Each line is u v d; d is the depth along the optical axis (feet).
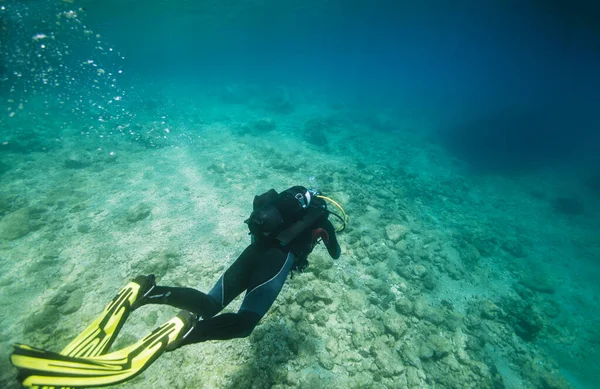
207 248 21.48
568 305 23.71
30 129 48.60
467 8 138.31
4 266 18.81
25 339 14.53
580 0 78.38
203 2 98.53
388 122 80.89
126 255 20.26
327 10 145.18
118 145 42.55
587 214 42.37
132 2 90.63
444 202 38.63
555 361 18.62
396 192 36.11
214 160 38.14
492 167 61.05
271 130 58.49
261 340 14.74
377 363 15.15
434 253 26.20
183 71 219.82
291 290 17.69
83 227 22.57
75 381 4.25
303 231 7.88
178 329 5.57
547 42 179.32
